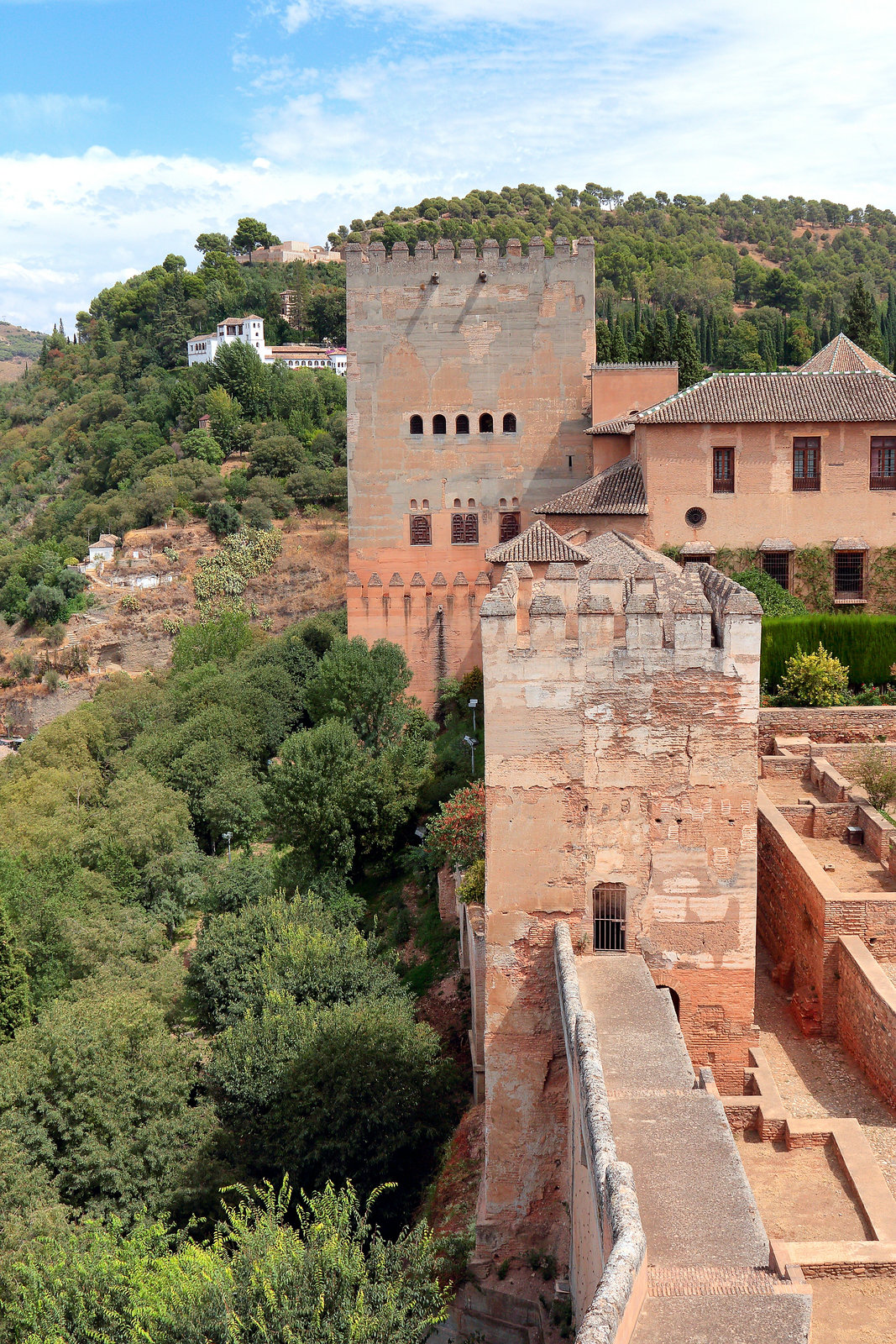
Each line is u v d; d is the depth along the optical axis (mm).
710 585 23688
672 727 21344
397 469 63844
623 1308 11102
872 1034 22609
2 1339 21484
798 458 49781
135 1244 22484
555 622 21203
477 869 32656
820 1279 15359
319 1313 17953
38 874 56031
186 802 66562
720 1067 22172
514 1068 22422
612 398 60062
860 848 31750
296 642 84938
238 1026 34938
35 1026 37188
